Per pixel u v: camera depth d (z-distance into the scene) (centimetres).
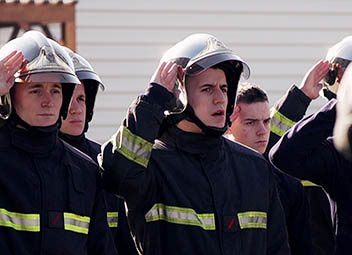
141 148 700
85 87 828
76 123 812
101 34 2014
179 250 712
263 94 848
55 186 685
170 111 731
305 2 2091
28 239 669
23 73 682
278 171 829
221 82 739
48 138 688
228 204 730
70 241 680
